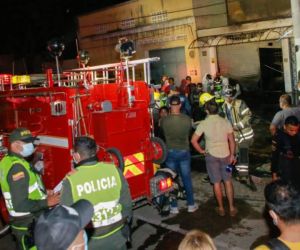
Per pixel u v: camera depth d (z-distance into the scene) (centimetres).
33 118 535
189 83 1341
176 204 581
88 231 312
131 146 511
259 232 498
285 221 200
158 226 548
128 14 2105
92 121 503
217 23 1777
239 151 669
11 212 359
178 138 559
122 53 520
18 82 634
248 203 591
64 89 480
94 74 595
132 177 516
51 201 356
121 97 556
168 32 1930
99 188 316
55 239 152
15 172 345
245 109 656
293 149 466
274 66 1664
